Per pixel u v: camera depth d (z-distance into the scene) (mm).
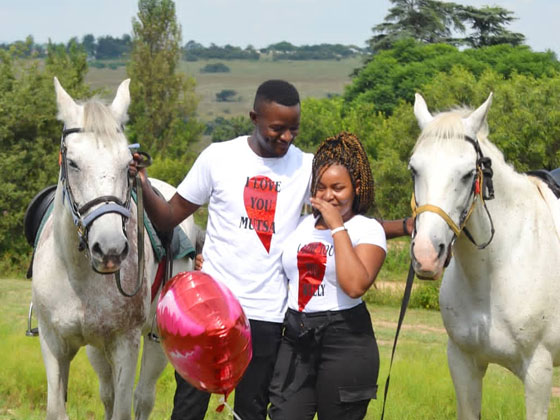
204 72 178375
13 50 26484
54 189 5559
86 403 6754
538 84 24672
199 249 6094
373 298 18016
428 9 56781
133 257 4777
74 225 4348
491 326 4332
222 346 3533
